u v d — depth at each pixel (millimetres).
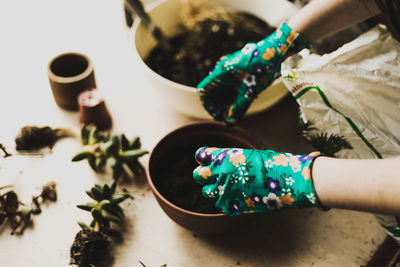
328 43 1010
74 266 840
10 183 938
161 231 891
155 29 999
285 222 904
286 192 687
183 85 972
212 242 877
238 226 822
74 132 1025
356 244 879
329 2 789
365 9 771
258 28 1102
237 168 717
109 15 1275
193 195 872
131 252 861
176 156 922
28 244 865
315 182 659
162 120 1057
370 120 816
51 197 917
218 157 739
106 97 1086
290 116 1069
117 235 861
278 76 883
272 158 708
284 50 829
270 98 936
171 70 1048
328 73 794
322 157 676
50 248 861
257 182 704
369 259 860
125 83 1118
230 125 887
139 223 899
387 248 859
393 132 812
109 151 924
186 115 1068
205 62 1064
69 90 1008
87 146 993
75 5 1292
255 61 825
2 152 981
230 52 1081
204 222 788
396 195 590
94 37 1212
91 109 977
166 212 820
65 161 979
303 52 904
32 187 936
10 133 1019
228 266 849
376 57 786
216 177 738
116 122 1044
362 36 800
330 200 649
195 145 934
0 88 1092
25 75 1123
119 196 879
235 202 736
